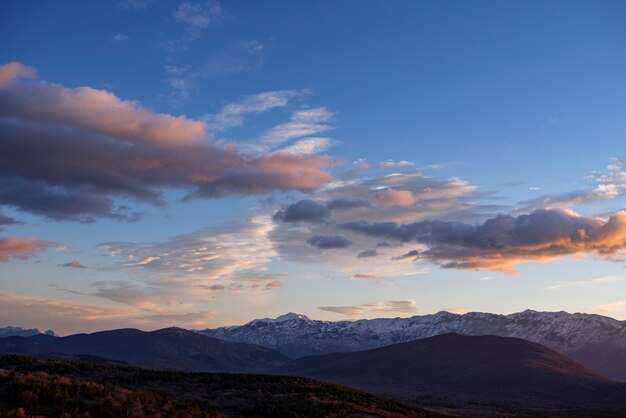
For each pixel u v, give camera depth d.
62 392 37.22
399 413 67.88
